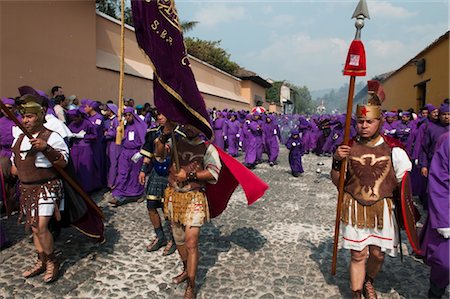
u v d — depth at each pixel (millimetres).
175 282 3781
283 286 3760
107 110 8055
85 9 10469
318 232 5391
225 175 4027
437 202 3154
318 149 15461
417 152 6660
